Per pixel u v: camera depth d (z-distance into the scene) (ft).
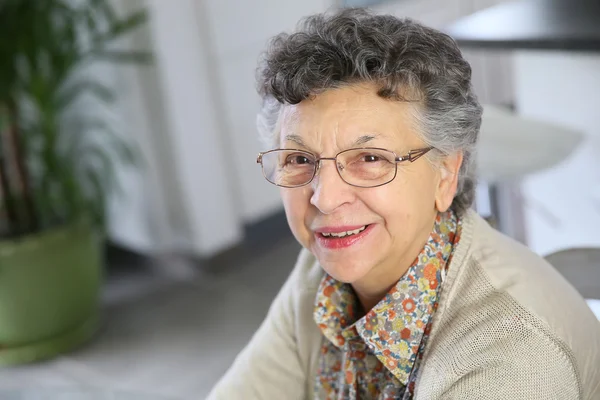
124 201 13.05
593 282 4.88
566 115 8.77
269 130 4.00
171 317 11.57
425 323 3.90
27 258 10.20
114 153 12.66
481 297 3.78
